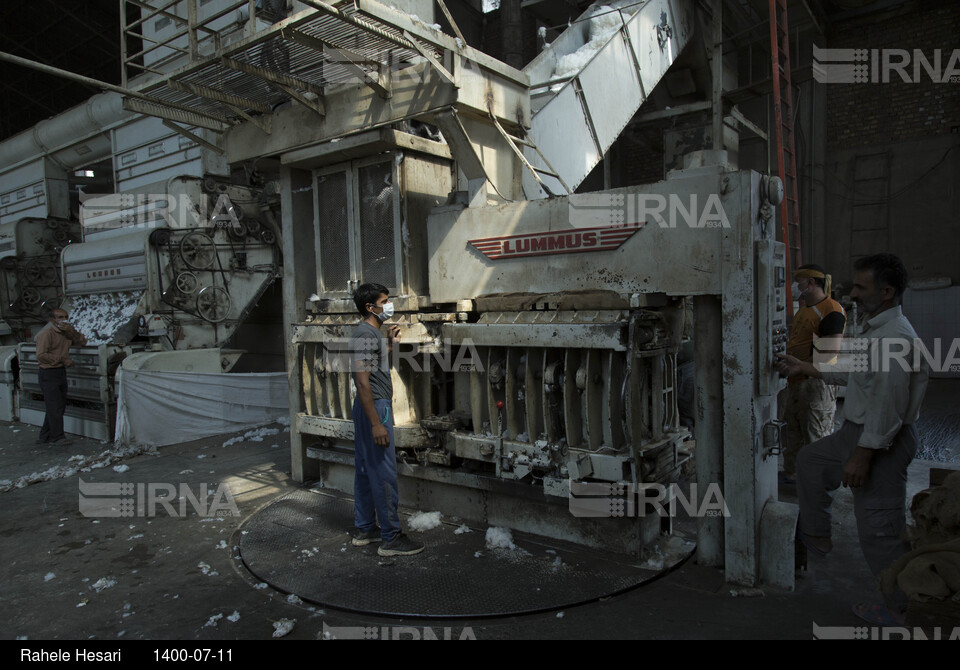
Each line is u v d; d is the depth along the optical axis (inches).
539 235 142.3
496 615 113.5
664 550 139.3
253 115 190.4
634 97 256.1
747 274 117.8
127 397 255.8
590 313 134.0
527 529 151.6
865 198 387.5
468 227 154.4
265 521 167.2
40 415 317.4
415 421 169.2
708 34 331.6
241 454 246.4
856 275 110.6
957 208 362.0
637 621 110.7
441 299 161.8
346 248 184.5
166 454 250.8
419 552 141.9
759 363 120.0
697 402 129.8
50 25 610.2
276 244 355.6
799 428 183.3
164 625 114.4
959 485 101.7
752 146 407.5
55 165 504.7
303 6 167.9
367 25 122.4
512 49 444.8
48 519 175.2
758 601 116.7
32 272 447.5
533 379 144.2
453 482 158.2
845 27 390.0
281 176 200.2
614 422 135.6
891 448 107.7
